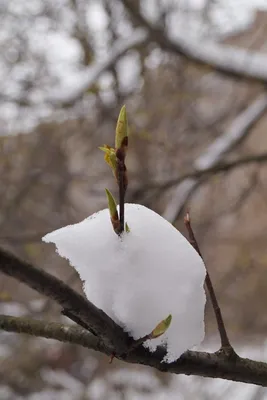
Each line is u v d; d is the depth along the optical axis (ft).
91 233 3.42
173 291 3.35
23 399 19.94
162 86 21.83
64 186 22.56
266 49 25.48
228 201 24.93
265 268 23.81
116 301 3.37
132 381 21.88
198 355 4.04
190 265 3.38
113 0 20.79
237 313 27.63
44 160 23.48
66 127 23.09
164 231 3.47
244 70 17.10
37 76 20.24
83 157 23.89
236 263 22.58
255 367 4.14
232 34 23.93
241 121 16.34
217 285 27.37
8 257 2.55
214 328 25.62
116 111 19.81
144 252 3.37
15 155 23.26
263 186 25.30
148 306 3.35
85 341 3.83
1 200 22.39
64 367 22.39
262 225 27.68
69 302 2.94
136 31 19.04
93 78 18.65
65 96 18.60
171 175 19.66
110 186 22.36
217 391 20.92
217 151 15.75
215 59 17.52
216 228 26.63
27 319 4.09
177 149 20.16
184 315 3.39
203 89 25.04
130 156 21.66
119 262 3.35
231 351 4.11
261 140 28.99
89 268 3.43
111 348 3.49
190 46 17.98
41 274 2.71
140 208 3.60
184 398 21.25
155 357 3.65
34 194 24.03
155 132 20.52
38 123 20.92
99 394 21.39
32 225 24.16
